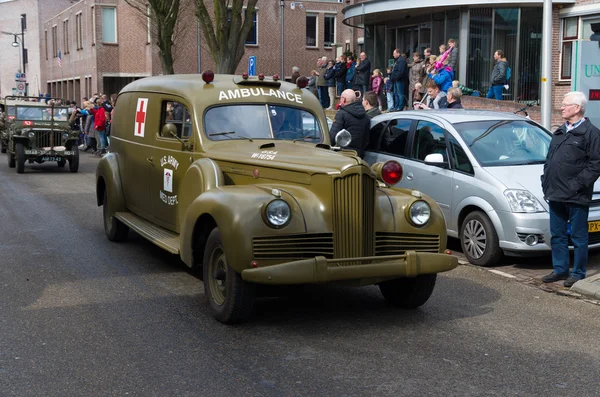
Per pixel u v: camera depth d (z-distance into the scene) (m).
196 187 6.47
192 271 7.78
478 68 20.83
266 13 38.28
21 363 4.94
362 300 6.77
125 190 9.07
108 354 5.14
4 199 13.65
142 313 6.17
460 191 8.47
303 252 5.50
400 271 5.65
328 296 6.90
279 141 7.25
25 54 61.72
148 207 8.31
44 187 15.80
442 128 9.00
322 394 4.46
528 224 7.79
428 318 6.20
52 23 52.81
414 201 5.91
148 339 5.48
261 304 6.57
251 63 18.14
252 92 7.52
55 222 10.95
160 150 7.83
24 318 5.99
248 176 6.38
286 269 5.29
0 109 25.00
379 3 21.86
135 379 4.67
